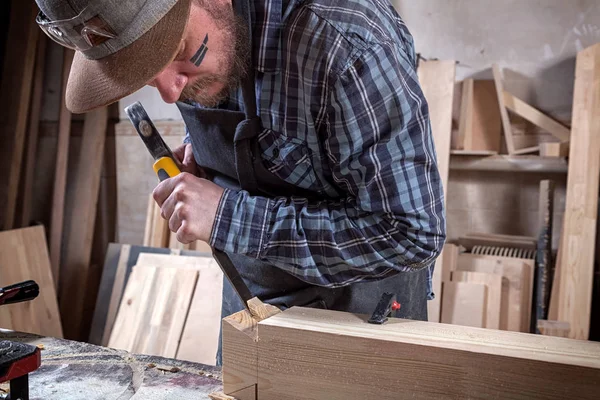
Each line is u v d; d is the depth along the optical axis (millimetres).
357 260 978
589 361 720
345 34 896
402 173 935
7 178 2828
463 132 2543
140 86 816
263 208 993
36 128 3037
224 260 991
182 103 1140
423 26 2633
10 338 1219
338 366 839
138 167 3061
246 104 1003
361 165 932
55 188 2953
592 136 2293
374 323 876
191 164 1260
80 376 1033
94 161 2988
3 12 3012
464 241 2588
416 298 1238
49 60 3127
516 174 2568
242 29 933
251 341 896
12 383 826
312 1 936
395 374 806
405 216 944
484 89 2564
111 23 788
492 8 2520
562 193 2502
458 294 2424
